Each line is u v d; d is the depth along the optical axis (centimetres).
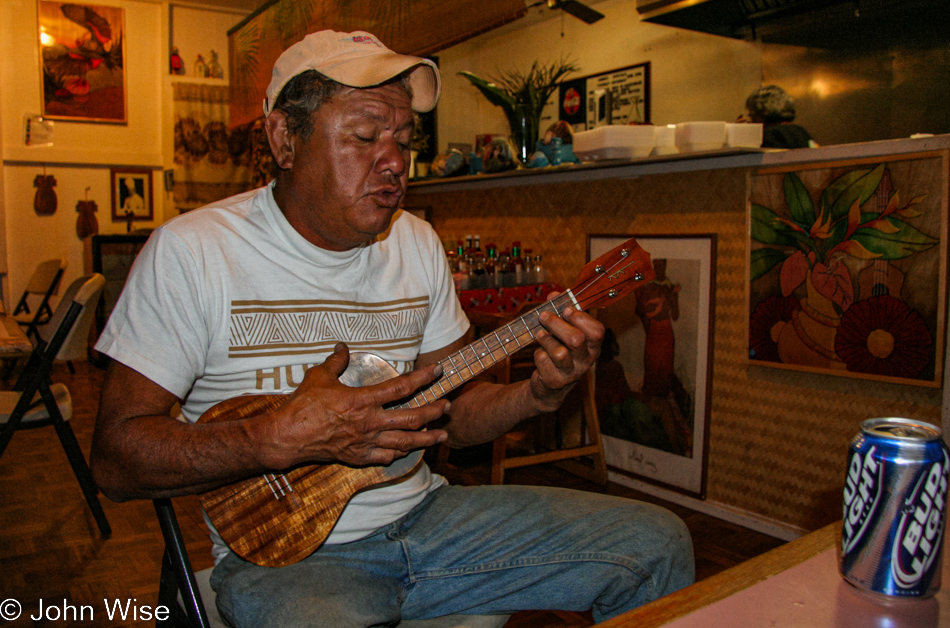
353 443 100
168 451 100
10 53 574
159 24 626
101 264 572
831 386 230
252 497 113
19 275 591
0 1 567
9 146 579
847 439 226
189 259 111
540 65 595
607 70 538
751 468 257
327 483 115
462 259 329
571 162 313
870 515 68
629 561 112
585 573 115
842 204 220
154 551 249
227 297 113
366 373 117
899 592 68
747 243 250
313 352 119
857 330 219
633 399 301
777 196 239
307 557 112
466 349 122
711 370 267
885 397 216
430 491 134
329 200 112
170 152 636
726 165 252
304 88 110
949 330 197
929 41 300
